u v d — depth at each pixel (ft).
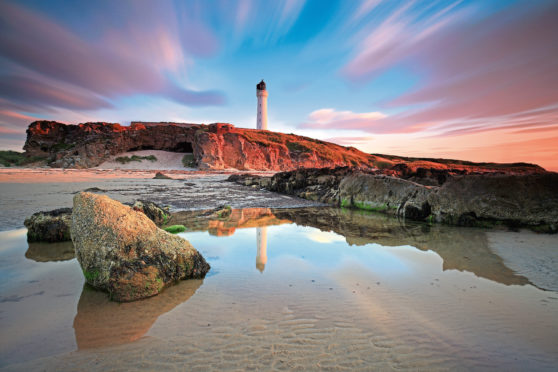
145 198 54.80
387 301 13.52
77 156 223.92
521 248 23.27
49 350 9.79
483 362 8.91
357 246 24.14
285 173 78.59
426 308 12.75
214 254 21.56
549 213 29.60
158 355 9.39
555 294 14.32
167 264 15.93
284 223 35.17
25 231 27.37
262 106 347.15
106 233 15.85
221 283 15.93
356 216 41.50
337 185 61.31
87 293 14.60
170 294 14.49
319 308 12.80
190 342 10.17
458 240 26.40
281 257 20.77
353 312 12.39
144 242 16.22
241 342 10.11
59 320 11.90
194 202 52.31
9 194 53.98
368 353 9.36
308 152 302.45
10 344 10.11
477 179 34.73
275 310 12.66
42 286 15.39
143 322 11.75
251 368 8.64
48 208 39.40
